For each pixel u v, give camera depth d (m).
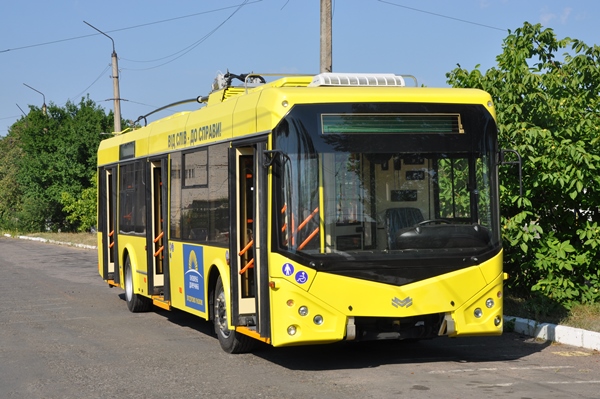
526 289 13.10
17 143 64.06
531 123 12.22
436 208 8.95
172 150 12.51
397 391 7.93
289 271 8.61
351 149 8.81
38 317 14.46
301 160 8.71
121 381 8.88
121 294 18.20
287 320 8.62
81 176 45.81
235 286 9.85
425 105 9.05
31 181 48.56
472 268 8.96
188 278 11.69
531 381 8.33
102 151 17.44
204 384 8.59
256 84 12.15
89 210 42.50
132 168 14.82
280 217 8.70
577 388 7.95
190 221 11.62
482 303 9.02
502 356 9.91
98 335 12.30
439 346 10.77
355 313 8.65
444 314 8.91
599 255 12.53
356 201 8.76
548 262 12.06
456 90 9.30
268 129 8.92
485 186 9.15
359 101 8.89
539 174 11.91
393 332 8.91
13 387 8.73
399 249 8.77
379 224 8.77
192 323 13.55
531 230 12.12
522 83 12.36
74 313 14.98
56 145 46.78
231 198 9.87
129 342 11.58
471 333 8.98
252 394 8.02
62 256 31.09
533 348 10.45
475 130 9.16
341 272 8.62
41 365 9.94
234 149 9.91
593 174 11.85
